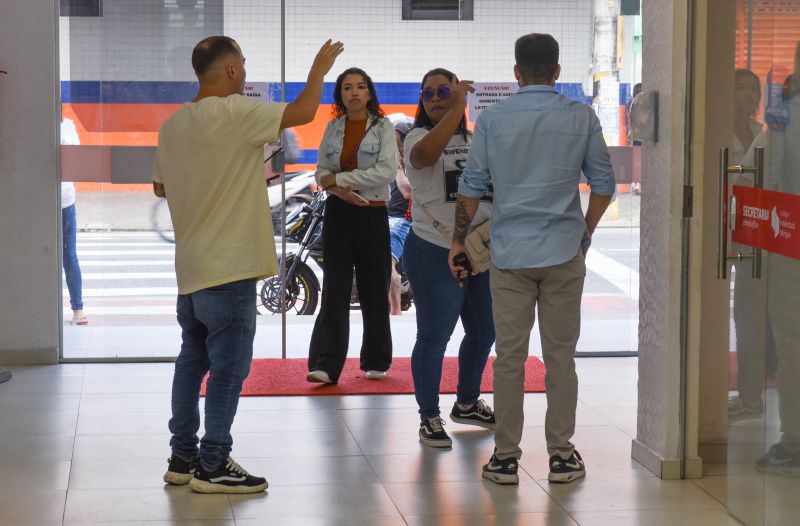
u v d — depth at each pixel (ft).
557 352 27.45
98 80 41.22
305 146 42.65
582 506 25.94
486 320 31.63
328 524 24.68
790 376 22.74
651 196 28.12
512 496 26.66
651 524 24.81
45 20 40.24
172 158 26.53
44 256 41.14
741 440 24.91
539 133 26.55
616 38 42.70
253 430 32.48
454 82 31.04
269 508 25.71
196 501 26.16
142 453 30.04
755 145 24.14
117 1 41.01
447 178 30.07
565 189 26.84
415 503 26.11
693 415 27.89
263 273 26.45
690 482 27.76
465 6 42.29
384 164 36.73
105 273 42.06
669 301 27.43
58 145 41.04
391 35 42.19
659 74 27.45
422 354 30.96
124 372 40.40
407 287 44.09
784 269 22.75
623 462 29.43
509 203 26.86
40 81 40.45
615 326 43.91
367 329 38.86
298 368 40.81
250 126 25.89
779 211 22.88
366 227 37.81
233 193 26.08
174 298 42.34
